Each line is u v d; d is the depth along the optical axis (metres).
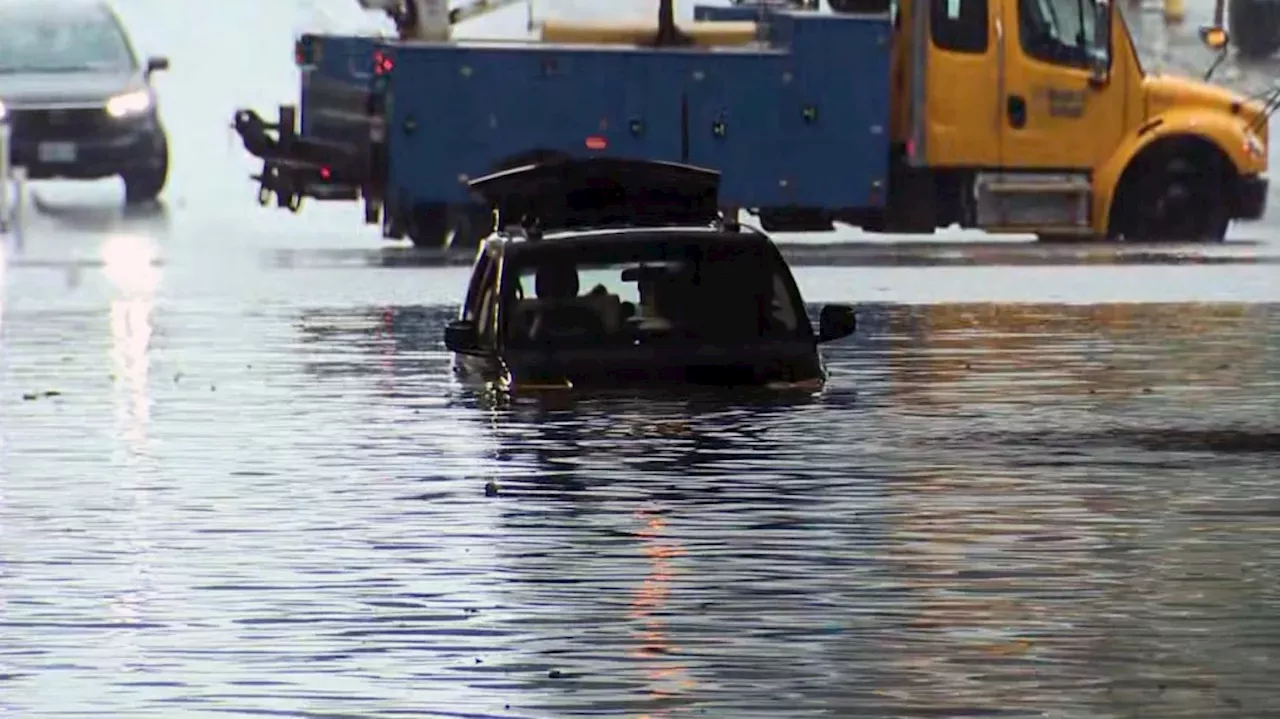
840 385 70.62
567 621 40.94
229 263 111.62
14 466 57.47
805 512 50.81
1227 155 120.62
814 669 37.66
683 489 53.53
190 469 56.84
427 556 46.41
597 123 114.31
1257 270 107.81
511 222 72.69
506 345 64.69
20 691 36.56
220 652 38.91
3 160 128.00
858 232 134.00
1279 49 121.25
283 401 68.38
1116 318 89.00
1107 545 47.34
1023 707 35.31
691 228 66.19
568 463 56.94
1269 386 71.12
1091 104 118.94
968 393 69.25
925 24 117.06
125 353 79.75
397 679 37.16
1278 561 45.81
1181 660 38.06
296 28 185.12
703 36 117.19
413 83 113.75
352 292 98.94
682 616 41.28
